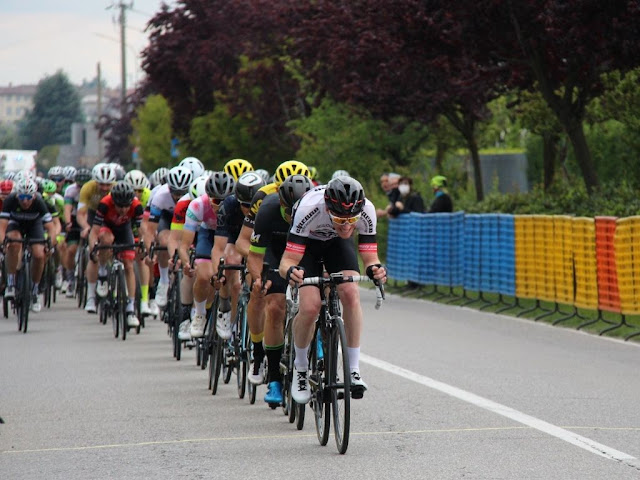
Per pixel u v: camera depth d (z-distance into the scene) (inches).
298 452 671.8
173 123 4488.2
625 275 1253.7
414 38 1945.1
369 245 706.2
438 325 1405.0
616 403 826.2
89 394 919.0
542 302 1616.6
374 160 2733.8
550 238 1439.5
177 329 1140.5
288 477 602.5
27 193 1427.2
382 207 2544.3
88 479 602.9
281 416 812.0
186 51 4074.8
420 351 1146.7
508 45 1903.3
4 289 1579.7
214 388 924.6
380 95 2297.0
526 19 1798.7
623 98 1930.4
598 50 1736.0
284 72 3656.5
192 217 1000.9
